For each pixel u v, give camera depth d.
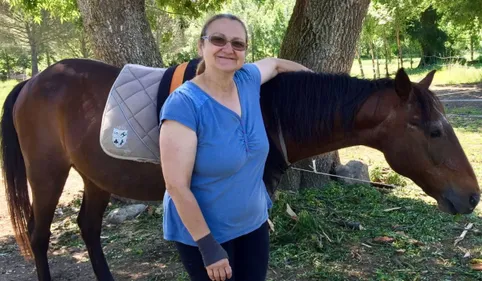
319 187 5.12
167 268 3.55
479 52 31.00
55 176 3.05
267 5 23.88
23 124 3.05
